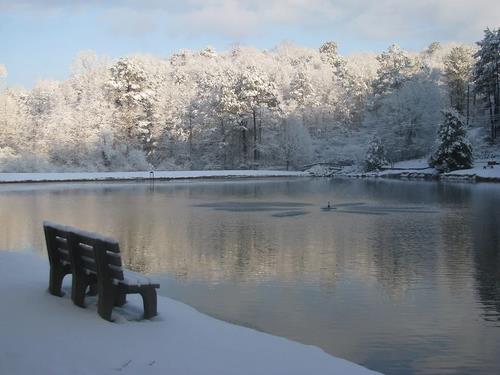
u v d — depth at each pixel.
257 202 36.25
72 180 65.38
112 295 8.09
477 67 82.75
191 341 7.28
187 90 93.44
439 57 168.62
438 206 32.41
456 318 10.39
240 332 7.98
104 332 7.41
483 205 32.75
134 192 46.78
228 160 91.31
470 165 68.31
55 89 96.31
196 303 11.25
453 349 8.74
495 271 14.38
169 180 70.56
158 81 96.69
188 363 6.38
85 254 8.58
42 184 60.19
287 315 10.46
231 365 6.42
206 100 89.06
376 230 22.22
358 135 104.44
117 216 27.23
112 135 75.94
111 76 83.50
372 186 55.19
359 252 17.16
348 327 9.79
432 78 95.12
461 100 98.19
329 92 113.81
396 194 43.00
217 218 26.52
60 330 7.43
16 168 69.19
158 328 7.79
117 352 6.63
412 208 31.42
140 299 9.62
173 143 88.50
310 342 8.98
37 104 98.25
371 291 12.37
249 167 89.69
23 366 6.03
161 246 18.22
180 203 35.03
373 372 6.56
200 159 90.38
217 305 11.11
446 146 68.88
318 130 104.75
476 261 15.70
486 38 81.88
